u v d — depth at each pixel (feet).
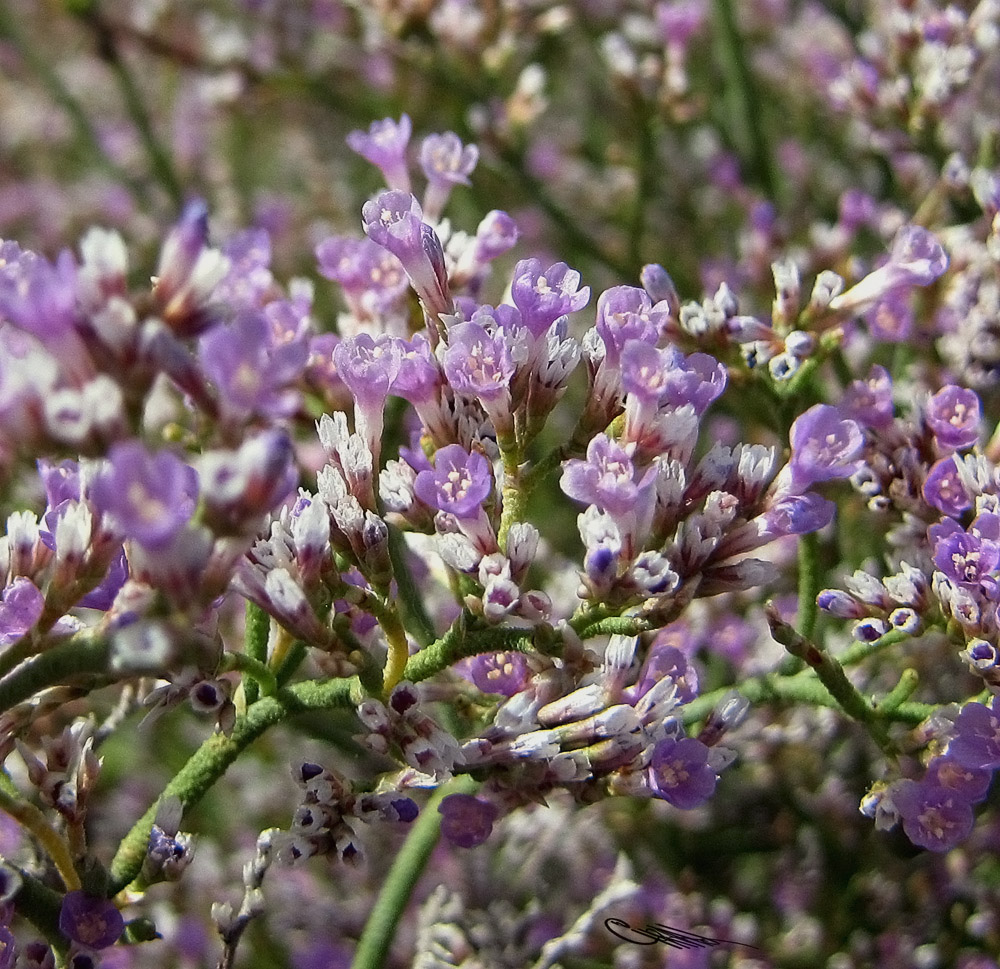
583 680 0.79
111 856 1.08
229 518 0.68
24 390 0.68
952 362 0.96
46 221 1.67
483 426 0.79
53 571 0.73
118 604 0.71
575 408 1.24
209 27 1.51
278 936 1.06
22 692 0.71
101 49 1.33
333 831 0.76
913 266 0.86
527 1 1.24
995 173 1.01
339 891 1.08
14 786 0.77
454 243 0.86
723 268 1.24
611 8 1.57
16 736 0.76
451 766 0.75
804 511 0.76
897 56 1.05
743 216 1.38
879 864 1.05
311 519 0.75
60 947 0.75
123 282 0.69
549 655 0.76
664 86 1.16
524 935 0.97
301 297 0.86
